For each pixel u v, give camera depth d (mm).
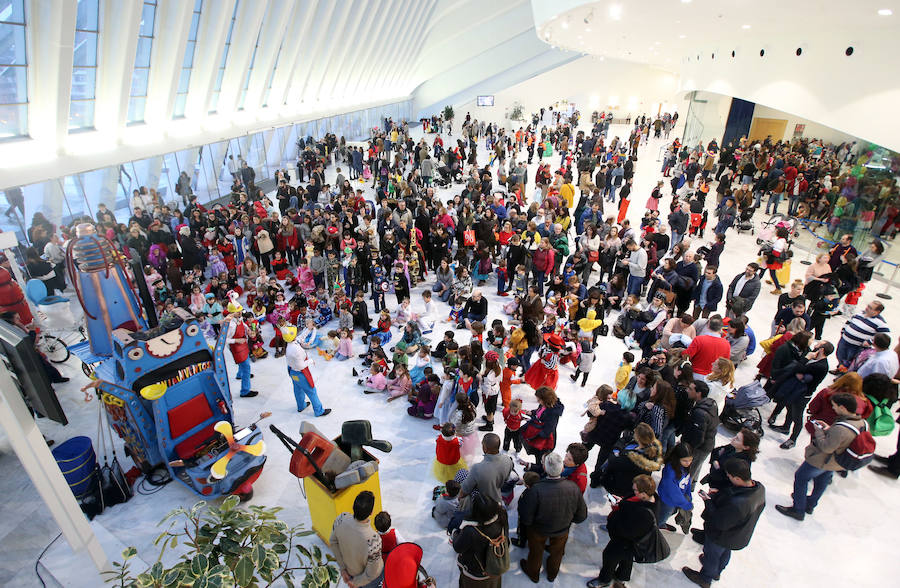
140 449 6020
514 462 6371
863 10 9062
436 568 4953
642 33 15383
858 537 5340
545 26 13695
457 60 41062
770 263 11305
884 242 12414
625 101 43875
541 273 10914
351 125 32719
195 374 6113
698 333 7855
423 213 13086
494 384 6707
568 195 15805
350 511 4945
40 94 11047
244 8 16656
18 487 6082
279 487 6117
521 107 43688
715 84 19297
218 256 11648
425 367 7422
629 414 5660
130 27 11648
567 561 5074
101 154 13258
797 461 6398
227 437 5445
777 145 24625
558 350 7102
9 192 10766
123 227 12000
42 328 9180
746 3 9781
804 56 13344
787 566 5000
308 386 7156
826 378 8188
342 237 13117
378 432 7035
